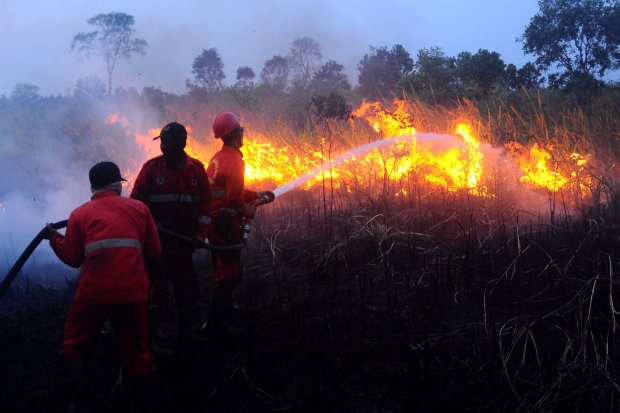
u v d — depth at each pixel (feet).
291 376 14.34
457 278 18.62
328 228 23.94
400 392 13.24
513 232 22.03
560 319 15.61
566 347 13.92
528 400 12.54
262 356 14.98
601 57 51.37
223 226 16.30
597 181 26.27
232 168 16.40
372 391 13.38
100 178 13.56
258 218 26.07
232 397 13.73
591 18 51.55
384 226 22.36
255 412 13.05
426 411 12.53
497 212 23.00
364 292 18.51
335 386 13.70
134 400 13.10
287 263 21.59
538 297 17.04
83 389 12.73
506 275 17.75
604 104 39.88
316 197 29.04
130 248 12.99
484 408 12.48
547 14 52.70
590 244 19.80
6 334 16.81
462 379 13.52
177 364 15.05
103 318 12.80
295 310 17.62
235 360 14.99
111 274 12.68
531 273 18.35
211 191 16.02
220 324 16.39
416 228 22.90
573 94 46.50
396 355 14.76
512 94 47.62
